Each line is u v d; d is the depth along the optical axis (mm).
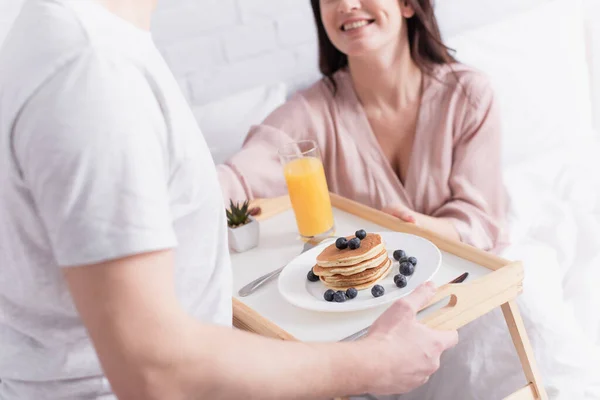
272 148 1706
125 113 618
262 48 1997
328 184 1771
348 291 1067
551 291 1503
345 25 1613
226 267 841
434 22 1684
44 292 720
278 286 1138
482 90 1681
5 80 638
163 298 627
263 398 697
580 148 2086
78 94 604
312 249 1232
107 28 659
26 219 673
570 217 1813
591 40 2289
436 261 1096
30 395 792
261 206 1516
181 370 638
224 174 1636
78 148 597
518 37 2125
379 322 867
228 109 1900
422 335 852
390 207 1404
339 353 770
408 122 1716
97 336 620
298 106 1754
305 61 2074
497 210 1706
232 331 699
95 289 612
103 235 602
